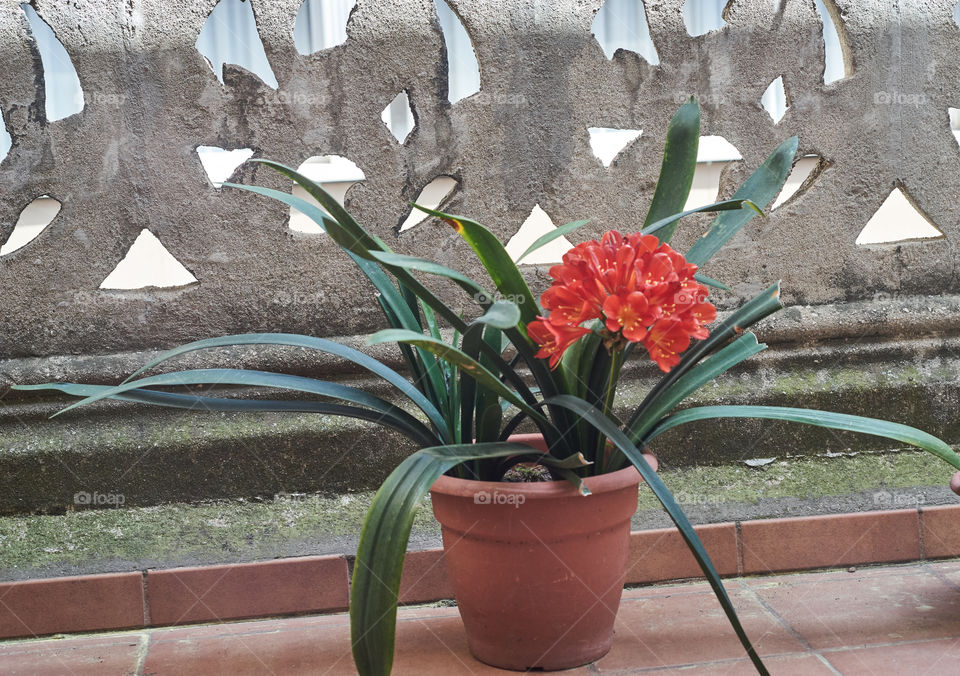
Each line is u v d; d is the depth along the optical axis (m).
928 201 2.23
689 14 3.55
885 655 1.56
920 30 2.19
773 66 2.15
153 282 3.28
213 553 1.93
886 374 2.22
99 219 2.00
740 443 2.16
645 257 1.35
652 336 1.34
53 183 1.98
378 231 2.08
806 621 1.73
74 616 1.85
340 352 1.59
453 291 2.11
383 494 1.27
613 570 1.54
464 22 2.06
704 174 3.38
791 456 2.17
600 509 1.47
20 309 2.00
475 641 1.59
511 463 1.59
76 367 2.01
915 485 2.12
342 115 2.04
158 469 2.01
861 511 2.07
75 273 2.01
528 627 1.51
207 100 2.00
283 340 1.58
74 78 2.98
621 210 2.13
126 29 1.98
